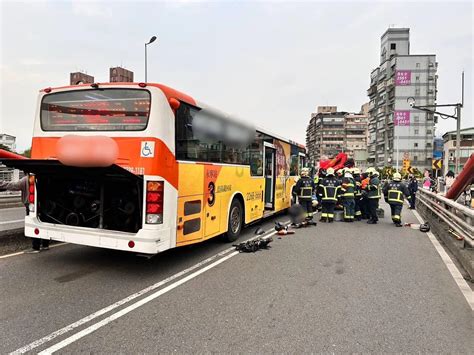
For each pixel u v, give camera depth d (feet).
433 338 11.60
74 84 18.81
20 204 50.57
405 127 259.60
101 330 11.66
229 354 10.34
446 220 28.76
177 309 13.53
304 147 47.60
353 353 10.55
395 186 36.27
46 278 16.89
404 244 26.86
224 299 14.65
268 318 12.88
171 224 17.10
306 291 15.84
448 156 228.63
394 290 16.24
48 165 16.20
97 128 17.31
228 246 24.50
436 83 260.62
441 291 16.22
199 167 19.94
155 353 10.30
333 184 37.96
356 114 423.64
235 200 25.81
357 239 28.35
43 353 10.17
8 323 12.02
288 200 40.42
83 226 18.92
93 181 18.49
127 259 20.53
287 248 24.44
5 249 21.31
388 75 271.90
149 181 16.22
